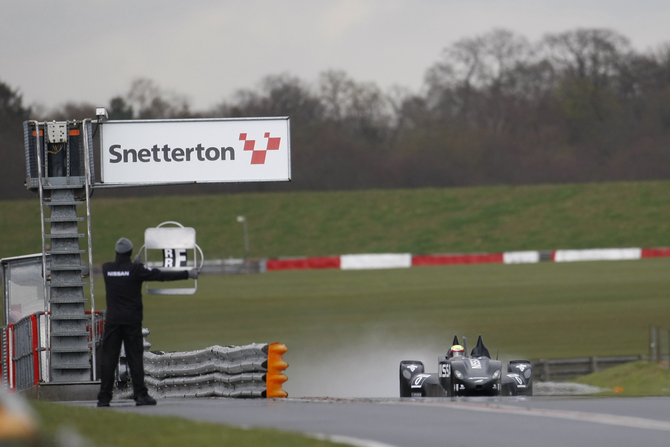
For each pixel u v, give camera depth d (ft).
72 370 177.88
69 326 178.09
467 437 96.43
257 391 170.50
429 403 134.10
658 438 95.25
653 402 129.39
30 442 52.85
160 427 94.84
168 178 181.47
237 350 175.22
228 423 108.17
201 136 181.68
